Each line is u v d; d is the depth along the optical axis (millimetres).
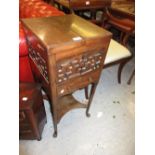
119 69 1832
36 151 1230
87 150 1258
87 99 1669
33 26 981
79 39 867
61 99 1450
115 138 1351
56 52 820
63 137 1334
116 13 1919
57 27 989
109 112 1570
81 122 1460
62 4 2100
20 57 1251
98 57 1046
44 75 1027
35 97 1084
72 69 964
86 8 1997
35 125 1149
